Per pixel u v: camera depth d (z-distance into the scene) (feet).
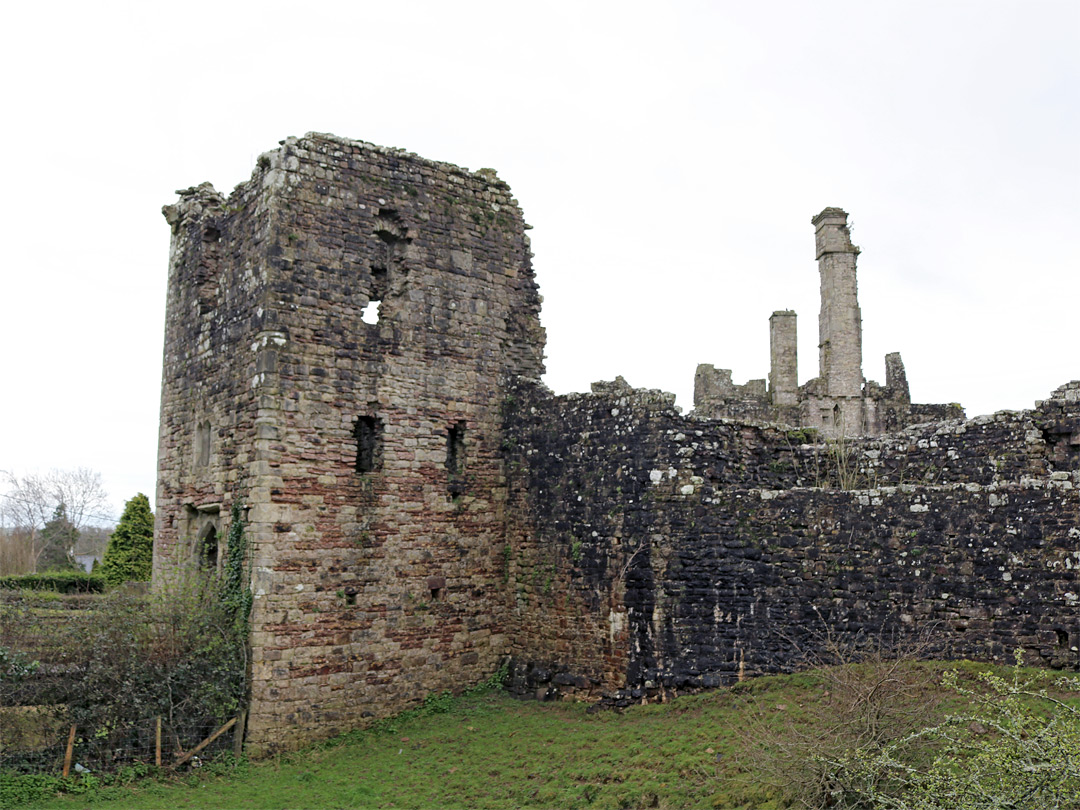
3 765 45.42
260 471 54.08
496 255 66.44
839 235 111.45
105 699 48.19
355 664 56.03
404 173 62.23
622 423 56.80
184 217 68.03
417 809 41.70
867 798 30.66
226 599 54.54
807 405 110.52
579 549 58.29
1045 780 26.73
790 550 50.98
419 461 60.64
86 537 281.33
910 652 42.60
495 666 62.54
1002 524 46.24
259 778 48.52
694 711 48.62
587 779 41.57
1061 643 44.11
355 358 58.49
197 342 63.93
